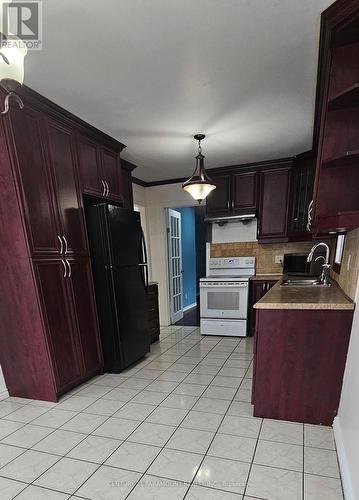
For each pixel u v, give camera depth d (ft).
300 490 4.39
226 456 5.17
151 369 9.32
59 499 4.42
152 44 5.03
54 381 7.19
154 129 8.71
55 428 6.22
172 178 14.60
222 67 5.77
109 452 5.40
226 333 12.68
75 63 5.49
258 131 8.98
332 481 4.54
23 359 7.33
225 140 9.70
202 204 14.42
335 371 5.82
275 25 4.68
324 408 5.97
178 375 8.78
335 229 5.28
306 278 11.03
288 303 5.96
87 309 8.37
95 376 8.84
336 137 5.20
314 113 7.68
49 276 7.10
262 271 13.53
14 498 4.46
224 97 6.94
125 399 7.38
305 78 6.19
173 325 15.43
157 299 12.59
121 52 5.21
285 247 13.10
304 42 5.08
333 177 5.36
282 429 5.91
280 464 4.92
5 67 3.11
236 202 12.86
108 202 9.59
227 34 4.85
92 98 6.86
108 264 8.57
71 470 4.99
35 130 6.72
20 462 5.23
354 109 5.08
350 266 6.41
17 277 6.82
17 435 6.02
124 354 9.00
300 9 4.36
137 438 5.79
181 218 18.70
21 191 6.39
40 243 6.85
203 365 9.52
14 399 7.50
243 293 12.23
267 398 6.30
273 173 12.18
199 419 6.37
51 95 6.67
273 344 6.15
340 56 4.80
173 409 6.82
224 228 13.97
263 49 5.26
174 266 16.37
